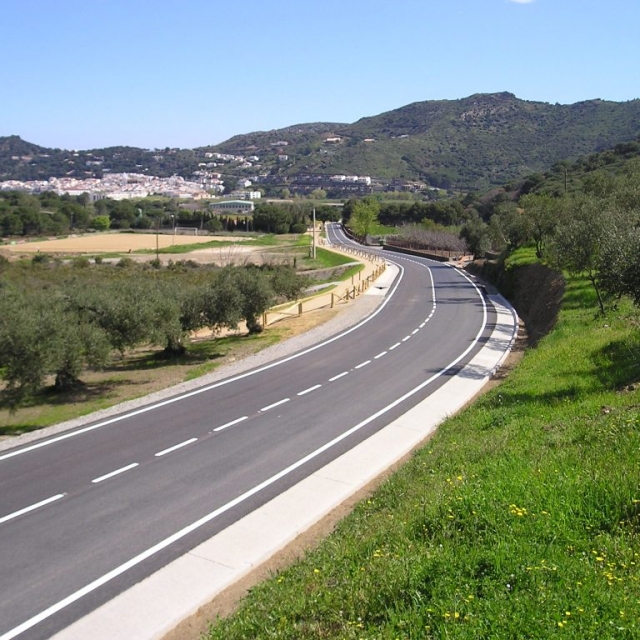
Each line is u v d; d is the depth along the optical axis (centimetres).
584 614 528
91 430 1551
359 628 580
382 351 2480
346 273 5612
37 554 936
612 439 967
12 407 1919
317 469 1269
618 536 677
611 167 8412
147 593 820
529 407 1363
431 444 1314
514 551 649
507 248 5059
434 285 4662
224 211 18288
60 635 740
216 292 2809
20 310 1938
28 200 14788
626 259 1631
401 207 11850
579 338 1967
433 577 627
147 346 3089
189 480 1222
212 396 1859
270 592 733
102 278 5681
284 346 2647
